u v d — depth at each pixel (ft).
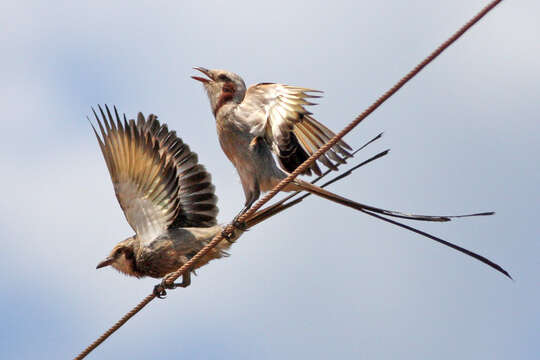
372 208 45.11
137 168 48.47
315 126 50.52
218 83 50.03
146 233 48.60
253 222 47.44
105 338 45.80
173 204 47.93
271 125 47.88
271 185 48.55
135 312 45.50
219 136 49.70
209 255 48.37
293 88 47.67
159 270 48.75
